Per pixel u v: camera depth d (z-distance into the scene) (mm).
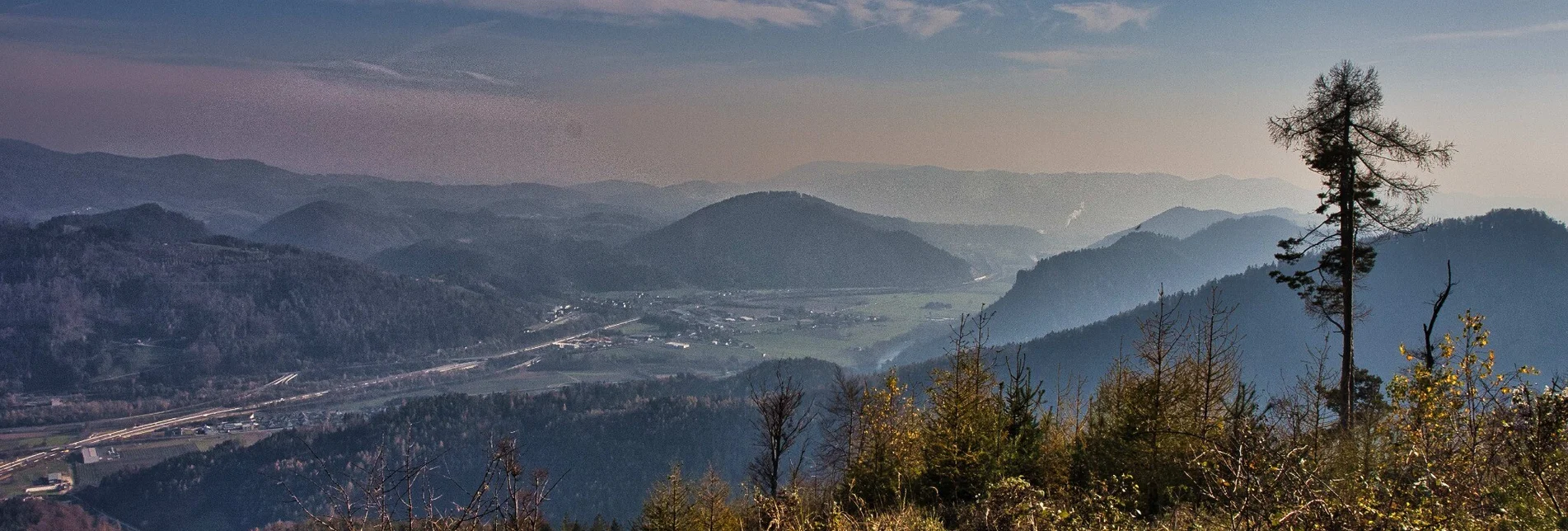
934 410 15461
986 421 14820
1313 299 20766
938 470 14438
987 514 10414
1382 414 12391
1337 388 19844
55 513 88125
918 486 14477
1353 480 9039
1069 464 14023
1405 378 10297
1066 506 10430
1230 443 9172
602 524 60500
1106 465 13383
